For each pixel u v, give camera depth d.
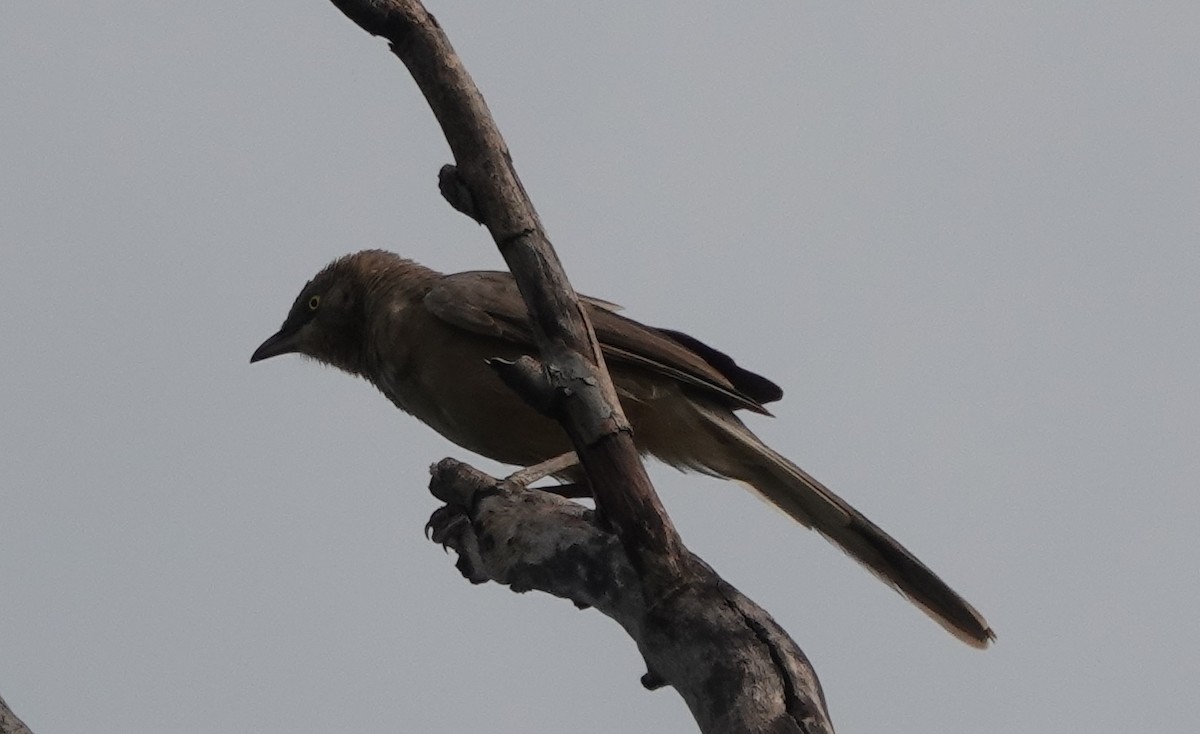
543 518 9.27
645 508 8.34
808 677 7.88
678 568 8.34
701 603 8.21
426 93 8.61
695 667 8.05
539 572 9.07
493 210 8.59
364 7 8.48
